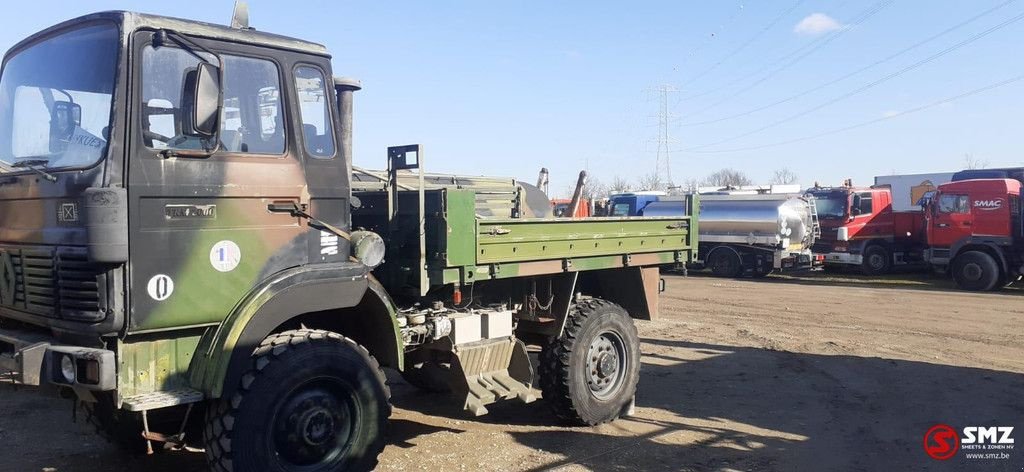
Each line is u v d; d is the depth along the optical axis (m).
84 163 3.99
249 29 4.49
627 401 6.83
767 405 7.35
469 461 5.52
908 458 5.75
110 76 3.99
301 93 4.68
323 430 4.55
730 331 11.90
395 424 6.55
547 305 6.46
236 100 4.34
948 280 20.91
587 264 6.46
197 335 4.25
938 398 7.64
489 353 5.93
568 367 6.30
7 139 4.65
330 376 4.54
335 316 5.23
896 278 21.72
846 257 22.00
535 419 6.79
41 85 4.41
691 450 5.90
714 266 22.58
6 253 4.47
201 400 4.12
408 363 6.15
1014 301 15.93
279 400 4.29
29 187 4.24
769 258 21.39
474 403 5.63
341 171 4.82
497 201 7.28
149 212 3.95
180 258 4.05
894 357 9.85
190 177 4.09
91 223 3.75
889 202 22.75
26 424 6.34
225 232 4.23
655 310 7.44
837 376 8.68
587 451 5.82
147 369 4.05
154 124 4.02
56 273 4.04
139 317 3.91
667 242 7.48
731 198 22.47
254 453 4.19
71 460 5.43
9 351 4.41
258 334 4.30
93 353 3.79
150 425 4.69
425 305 5.74
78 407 5.52
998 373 8.88
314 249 4.65
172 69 4.13
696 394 7.79
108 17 4.08
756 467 5.52
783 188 26.56
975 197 18.14
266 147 4.46
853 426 6.62
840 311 14.39
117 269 3.85
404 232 5.43
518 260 5.78
